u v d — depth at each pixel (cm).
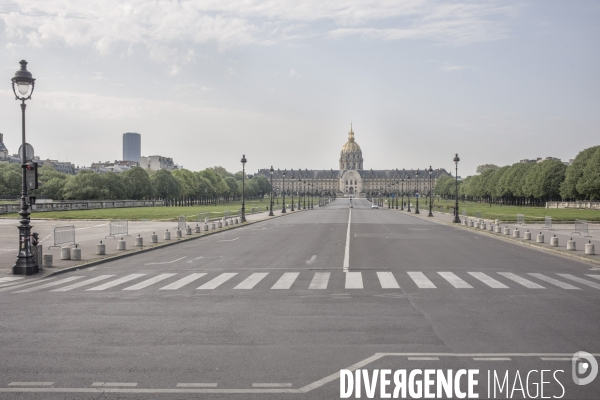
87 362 1140
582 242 4081
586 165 12538
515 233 4566
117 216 7888
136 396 957
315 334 1354
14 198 12538
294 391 976
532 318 1525
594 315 1563
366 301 1777
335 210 13425
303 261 2877
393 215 9862
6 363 1137
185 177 17250
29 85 2388
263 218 8350
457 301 1775
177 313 1598
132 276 2364
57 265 2647
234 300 1797
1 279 2283
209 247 3725
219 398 945
